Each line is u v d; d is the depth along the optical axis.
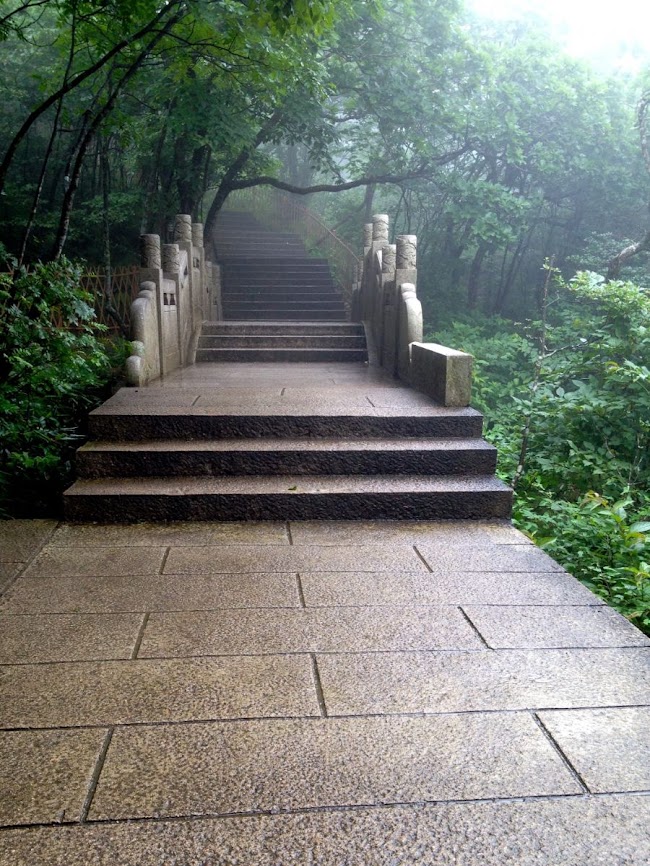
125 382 6.61
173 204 13.00
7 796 1.83
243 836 1.70
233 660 2.59
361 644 2.73
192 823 1.74
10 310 5.34
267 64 7.38
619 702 2.33
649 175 14.31
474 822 1.76
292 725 2.17
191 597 3.17
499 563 3.64
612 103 15.59
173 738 2.10
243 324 10.16
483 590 3.28
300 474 4.68
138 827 1.72
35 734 2.11
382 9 11.29
